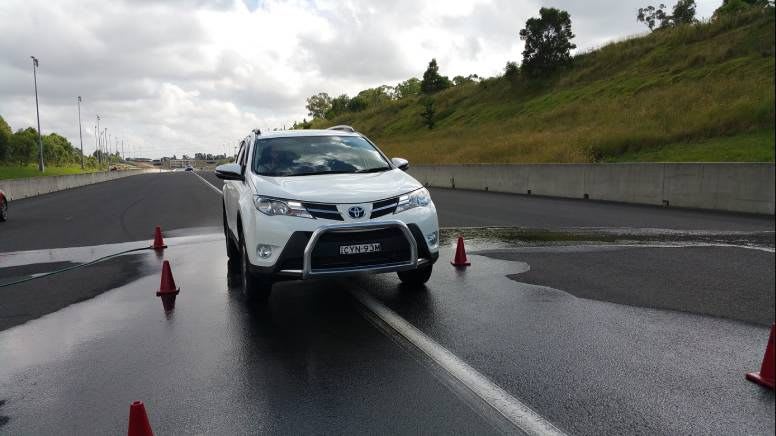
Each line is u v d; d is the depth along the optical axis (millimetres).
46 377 3893
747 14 39000
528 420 3111
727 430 2982
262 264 5051
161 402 3451
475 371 3807
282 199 5043
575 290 5977
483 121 49438
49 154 109625
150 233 11531
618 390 3480
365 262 4941
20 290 6559
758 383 3559
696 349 4176
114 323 5129
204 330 4852
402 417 3170
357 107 109938
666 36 44750
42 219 15070
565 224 11445
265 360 4113
